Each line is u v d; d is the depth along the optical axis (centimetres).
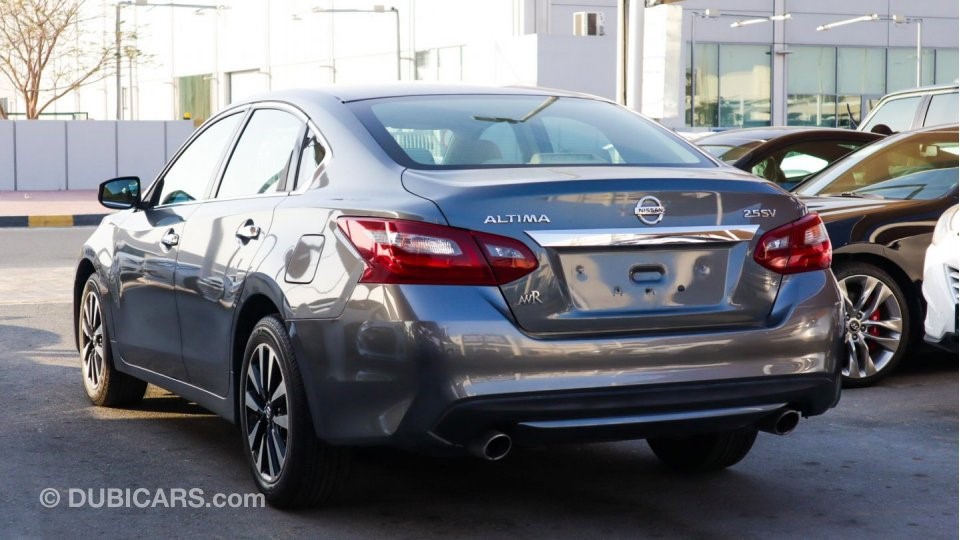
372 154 502
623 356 454
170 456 618
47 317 1125
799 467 593
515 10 4362
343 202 487
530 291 451
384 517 513
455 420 443
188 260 589
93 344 741
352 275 464
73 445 641
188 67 6531
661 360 459
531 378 446
